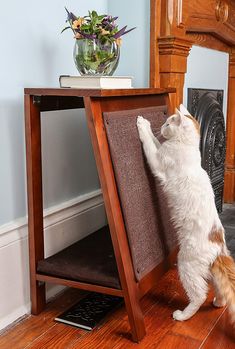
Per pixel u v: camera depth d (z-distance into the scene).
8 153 1.44
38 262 1.45
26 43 1.47
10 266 1.45
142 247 1.40
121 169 1.32
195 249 1.38
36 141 1.40
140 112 1.49
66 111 1.71
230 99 2.86
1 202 1.43
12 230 1.45
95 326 1.42
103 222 2.01
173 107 1.93
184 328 1.42
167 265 1.59
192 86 2.32
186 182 1.38
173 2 1.83
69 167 1.77
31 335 1.38
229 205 2.90
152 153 1.43
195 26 2.06
